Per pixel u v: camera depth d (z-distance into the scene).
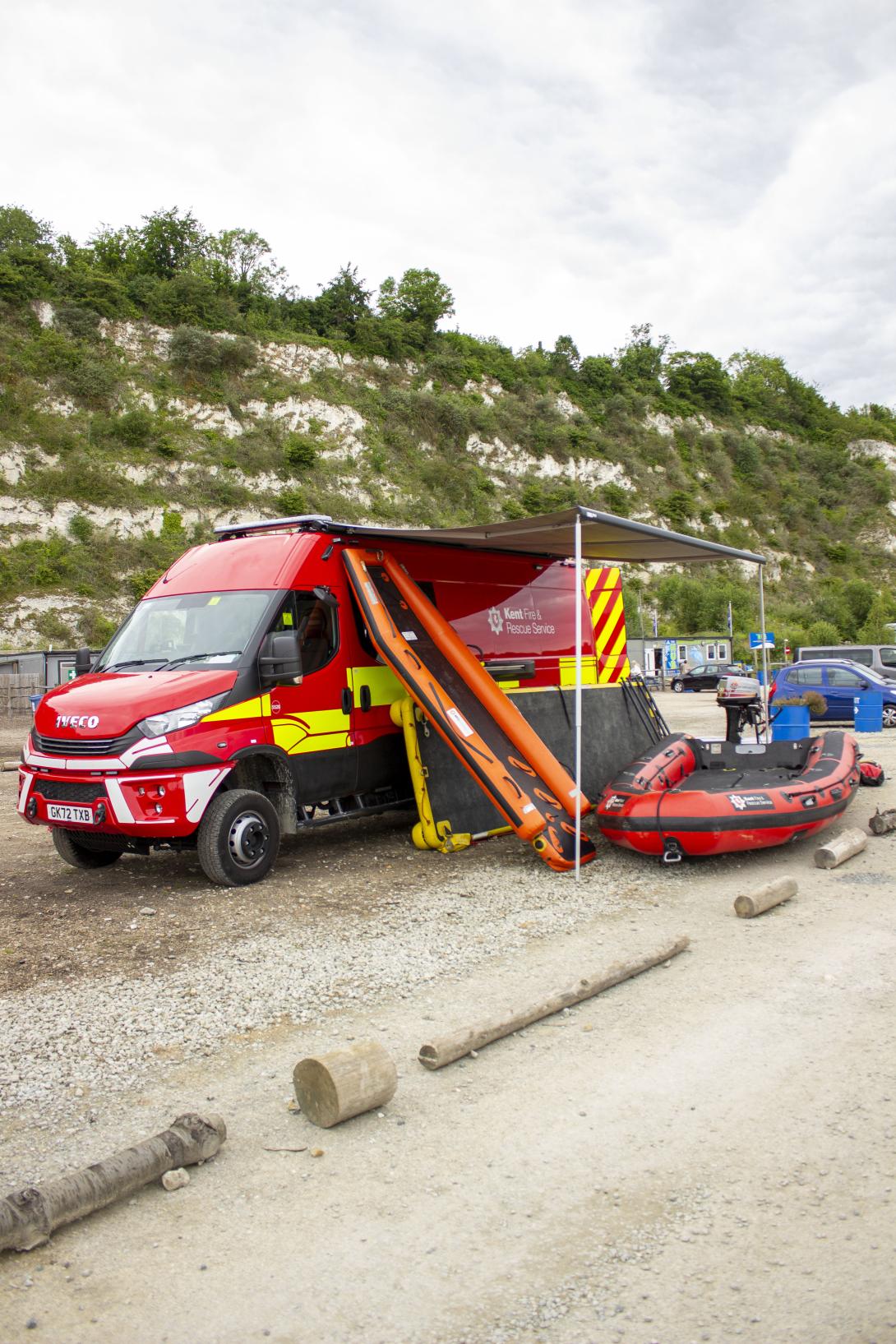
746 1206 3.36
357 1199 3.47
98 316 75.56
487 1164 3.67
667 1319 2.82
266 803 7.99
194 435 70.69
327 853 8.99
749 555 10.59
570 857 7.98
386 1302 2.94
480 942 6.20
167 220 94.06
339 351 89.19
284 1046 4.74
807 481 116.75
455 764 9.23
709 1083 4.25
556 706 10.71
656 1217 3.31
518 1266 3.08
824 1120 3.91
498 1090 4.25
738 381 135.88
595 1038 4.74
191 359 75.12
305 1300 2.96
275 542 8.80
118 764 7.28
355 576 8.70
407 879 7.93
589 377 111.69
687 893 7.32
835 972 5.51
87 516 59.97
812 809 7.97
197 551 9.36
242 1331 2.84
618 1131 3.87
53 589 54.12
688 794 7.83
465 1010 5.09
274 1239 3.27
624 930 6.40
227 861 7.66
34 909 7.34
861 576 100.00
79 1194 3.36
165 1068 4.55
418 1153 3.77
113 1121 4.06
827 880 7.55
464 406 89.94
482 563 10.48
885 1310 2.82
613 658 11.98
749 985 5.36
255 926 6.68
